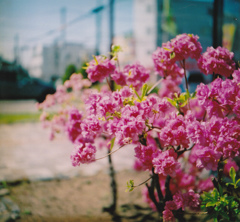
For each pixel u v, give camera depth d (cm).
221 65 229
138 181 566
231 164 322
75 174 606
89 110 232
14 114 1549
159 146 265
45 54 5419
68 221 400
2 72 2438
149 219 411
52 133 470
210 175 362
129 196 498
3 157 734
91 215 423
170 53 250
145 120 223
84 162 224
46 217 411
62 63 5109
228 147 188
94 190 524
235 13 349
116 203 451
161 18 3400
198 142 187
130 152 783
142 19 3534
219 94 200
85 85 485
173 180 341
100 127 222
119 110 219
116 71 277
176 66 274
